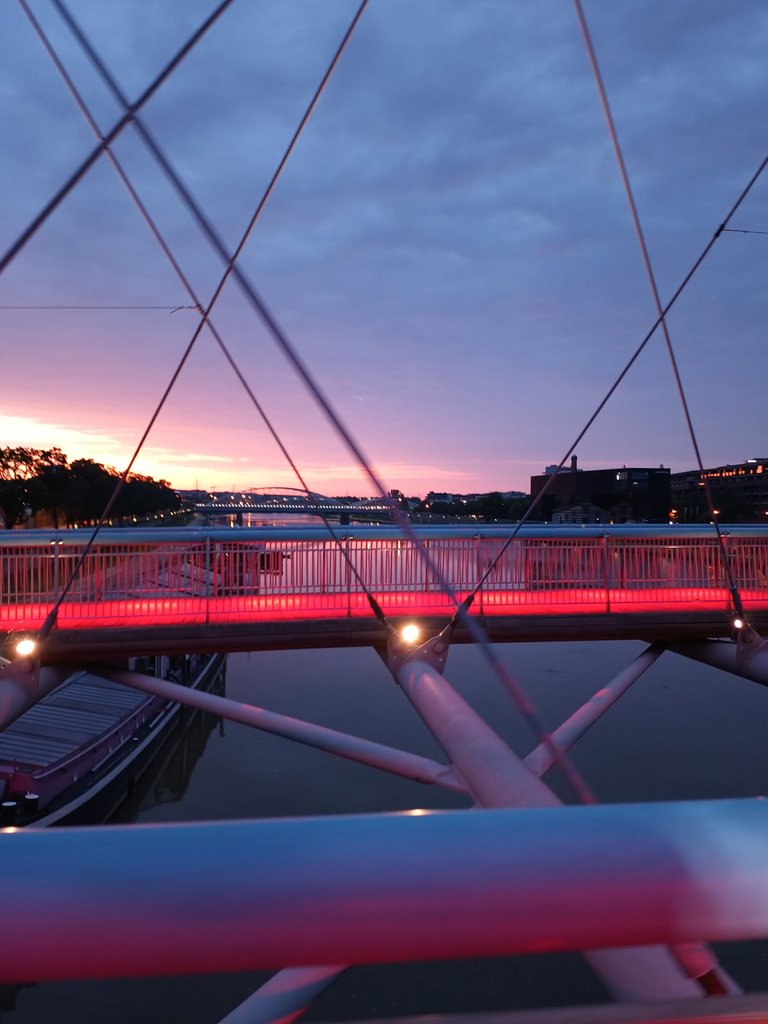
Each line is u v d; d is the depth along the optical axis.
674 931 0.67
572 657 49.91
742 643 13.93
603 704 13.62
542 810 0.71
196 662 41.97
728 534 17.61
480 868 0.65
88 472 107.88
